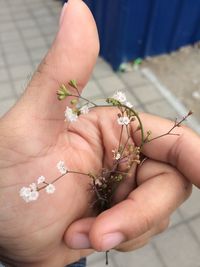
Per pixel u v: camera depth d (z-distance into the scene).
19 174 0.11
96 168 0.12
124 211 0.10
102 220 0.10
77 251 0.13
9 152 0.11
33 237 0.11
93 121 0.12
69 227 0.11
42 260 0.12
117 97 0.10
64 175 0.11
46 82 0.10
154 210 0.10
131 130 0.12
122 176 0.12
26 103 0.11
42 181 0.10
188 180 0.11
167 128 0.11
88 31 0.10
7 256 0.12
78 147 0.12
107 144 0.12
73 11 0.10
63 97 0.09
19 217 0.11
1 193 0.11
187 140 0.11
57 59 0.10
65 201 0.11
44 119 0.11
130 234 0.10
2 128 0.11
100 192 0.12
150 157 0.12
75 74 0.10
